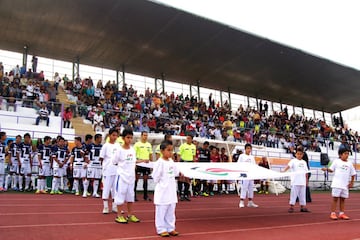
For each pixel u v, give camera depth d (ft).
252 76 92.84
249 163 33.37
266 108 108.58
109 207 31.73
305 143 87.56
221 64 85.05
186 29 69.77
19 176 42.63
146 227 23.57
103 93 76.89
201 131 71.67
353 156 95.20
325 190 74.18
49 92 65.21
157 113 74.95
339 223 28.58
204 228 24.39
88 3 60.08
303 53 80.69
